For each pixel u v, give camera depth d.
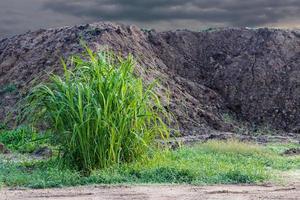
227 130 32.53
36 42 37.44
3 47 39.34
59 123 14.54
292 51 39.75
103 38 34.47
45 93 14.80
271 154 19.06
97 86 14.59
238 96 37.22
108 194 11.63
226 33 42.12
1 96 32.72
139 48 36.84
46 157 18.66
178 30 42.25
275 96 36.84
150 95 16.05
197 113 32.94
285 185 12.96
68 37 35.78
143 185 12.78
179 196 11.38
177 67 38.88
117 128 14.54
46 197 11.34
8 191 12.10
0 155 19.28
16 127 26.84
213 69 39.41
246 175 13.72
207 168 14.62
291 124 35.12
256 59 39.25
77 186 12.80
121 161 14.74
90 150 14.30
